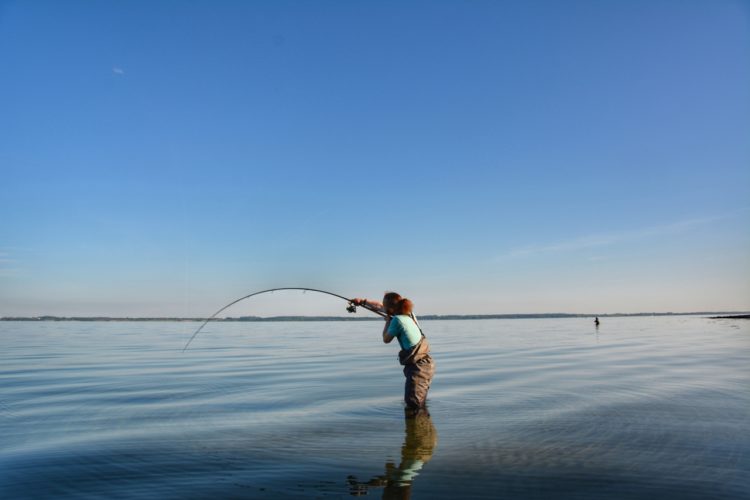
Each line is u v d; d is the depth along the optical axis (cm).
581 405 648
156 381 956
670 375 952
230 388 852
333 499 334
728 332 3047
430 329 4562
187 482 372
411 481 367
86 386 891
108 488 362
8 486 367
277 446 464
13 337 3086
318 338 2905
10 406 696
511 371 1067
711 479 363
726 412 591
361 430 523
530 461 409
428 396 738
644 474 375
